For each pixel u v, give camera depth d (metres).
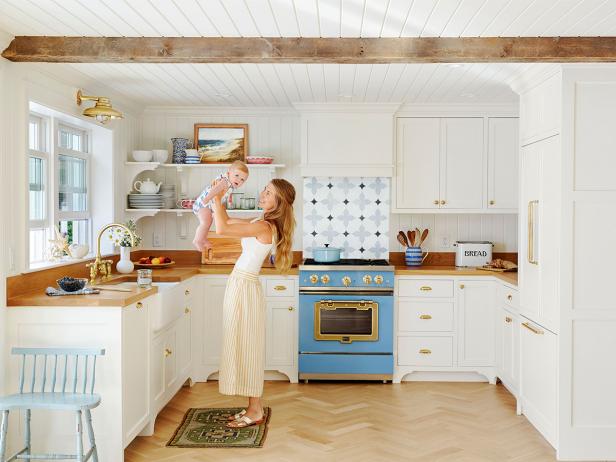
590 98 3.45
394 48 3.23
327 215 5.61
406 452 3.51
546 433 3.67
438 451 3.53
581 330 3.46
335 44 3.23
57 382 3.24
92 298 3.27
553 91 3.60
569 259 3.45
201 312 5.07
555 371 3.51
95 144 4.80
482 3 2.73
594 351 3.46
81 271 4.29
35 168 3.94
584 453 3.44
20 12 2.86
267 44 3.24
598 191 3.45
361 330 5.04
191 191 5.58
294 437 3.76
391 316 5.01
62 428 3.24
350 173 5.27
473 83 4.43
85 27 3.08
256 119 5.57
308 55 3.23
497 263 5.16
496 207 5.33
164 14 2.89
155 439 3.73
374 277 5.00
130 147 5.30
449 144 5.32
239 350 3.88
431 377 5.13
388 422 4.04
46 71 3.67
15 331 3.24
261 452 3.52
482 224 5.63
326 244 5.51
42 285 3.68
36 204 3.95
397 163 5.34
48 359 3.25
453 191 5.34
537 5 2.75
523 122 4.20
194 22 3.00
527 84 4.04
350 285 5.01
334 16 2.90
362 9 2.80
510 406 4.41
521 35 3.19
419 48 3.23
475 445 3.63
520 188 4.24
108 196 4.82
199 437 3.75
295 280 5.05
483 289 5.05
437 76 4.20
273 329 5.07
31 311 3.24
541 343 3.78
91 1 2.72
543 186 3.77
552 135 3.60
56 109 3.84
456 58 3.22
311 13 2.86
